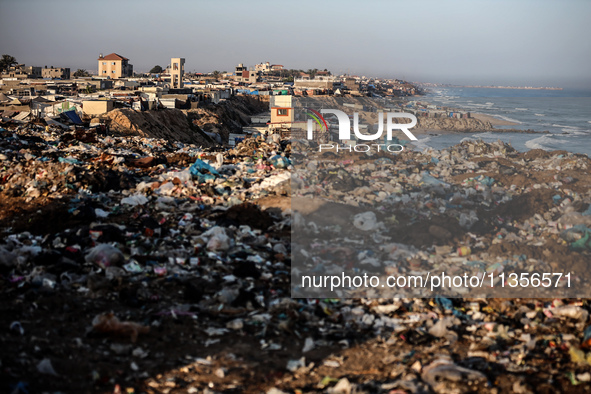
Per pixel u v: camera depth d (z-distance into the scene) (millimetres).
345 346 7273
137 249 9727
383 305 8727
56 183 14109
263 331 7441
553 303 8930
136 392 5664
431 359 6781
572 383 6195
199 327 7473
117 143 25234
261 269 9656
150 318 7477
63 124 34062
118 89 96812
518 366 6691
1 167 16516
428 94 169625
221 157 18047
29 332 6539
